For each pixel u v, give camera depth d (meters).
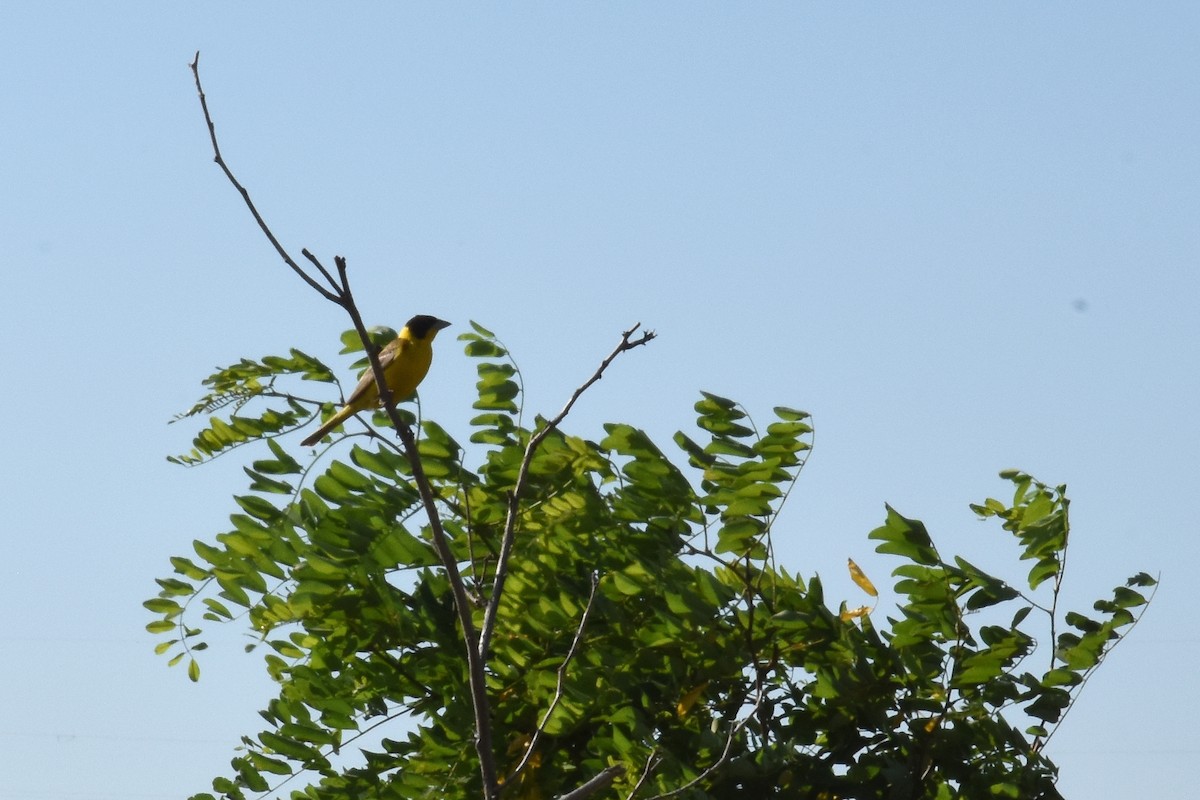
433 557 12.35
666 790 11.19
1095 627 12.02
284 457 12.20
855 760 12.51
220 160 8.10
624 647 12.49
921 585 12.18
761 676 12.59
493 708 12.47
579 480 12.64
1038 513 12.30
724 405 12.34
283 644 12.73
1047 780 11.80
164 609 12.15
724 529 12.13
